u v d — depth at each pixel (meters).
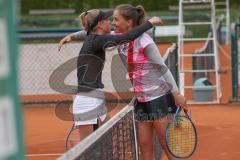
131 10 10.16
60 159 4.41
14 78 2.59
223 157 16.42
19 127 2.61
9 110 2.55
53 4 81.44
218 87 28.08
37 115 25.97
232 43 27.94
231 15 72.38
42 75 29.42
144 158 10.63
